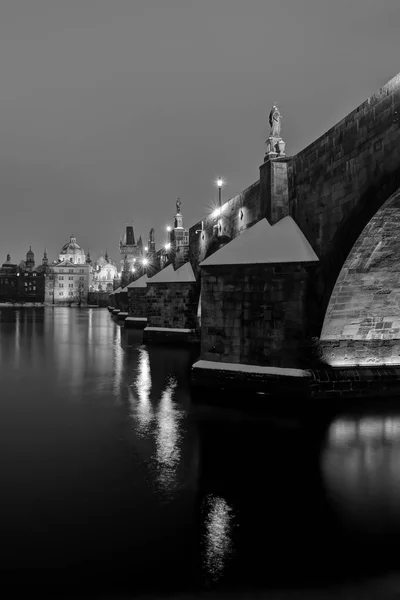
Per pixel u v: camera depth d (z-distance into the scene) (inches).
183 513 460.8
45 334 2426.2
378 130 665.0
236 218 1236.5
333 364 886.4
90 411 853.8
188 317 1924.2
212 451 641.6
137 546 399.2
